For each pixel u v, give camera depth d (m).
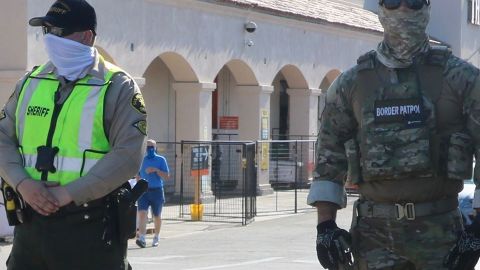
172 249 18.02
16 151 5.87
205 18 27.44
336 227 5.77
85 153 5.72
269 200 29.22
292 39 32.44
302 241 19.30
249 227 22.31
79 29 5.84
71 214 5.67
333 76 36.62
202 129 27.72
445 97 5.48
